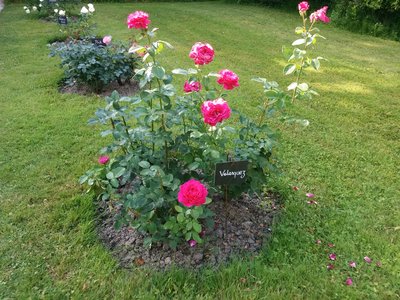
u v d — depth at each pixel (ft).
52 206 8.52
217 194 8.59
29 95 14.61
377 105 14.90
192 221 6.35
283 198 8.96
